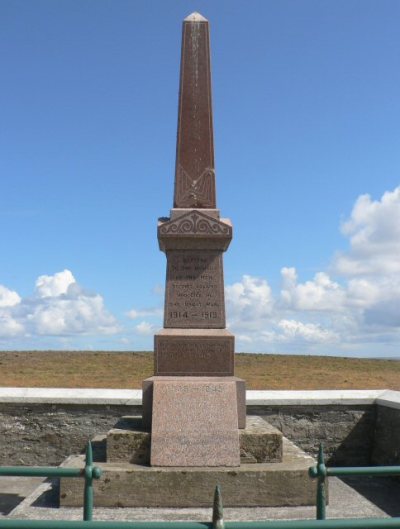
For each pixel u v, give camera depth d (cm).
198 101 856
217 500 284
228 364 785
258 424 789
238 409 759
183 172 842
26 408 964
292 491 658
